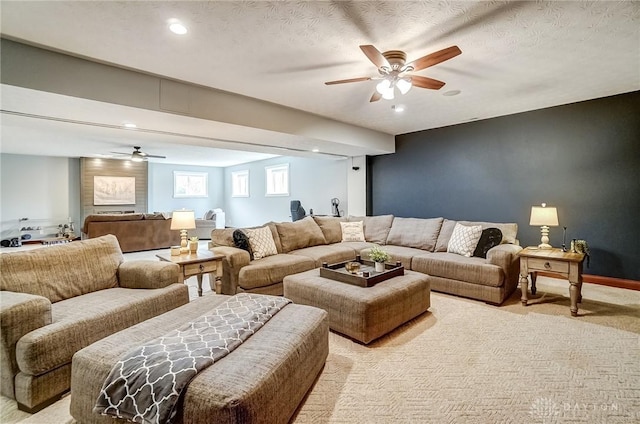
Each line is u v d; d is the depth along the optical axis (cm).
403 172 609
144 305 231
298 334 179
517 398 183
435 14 216
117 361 149
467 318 301
